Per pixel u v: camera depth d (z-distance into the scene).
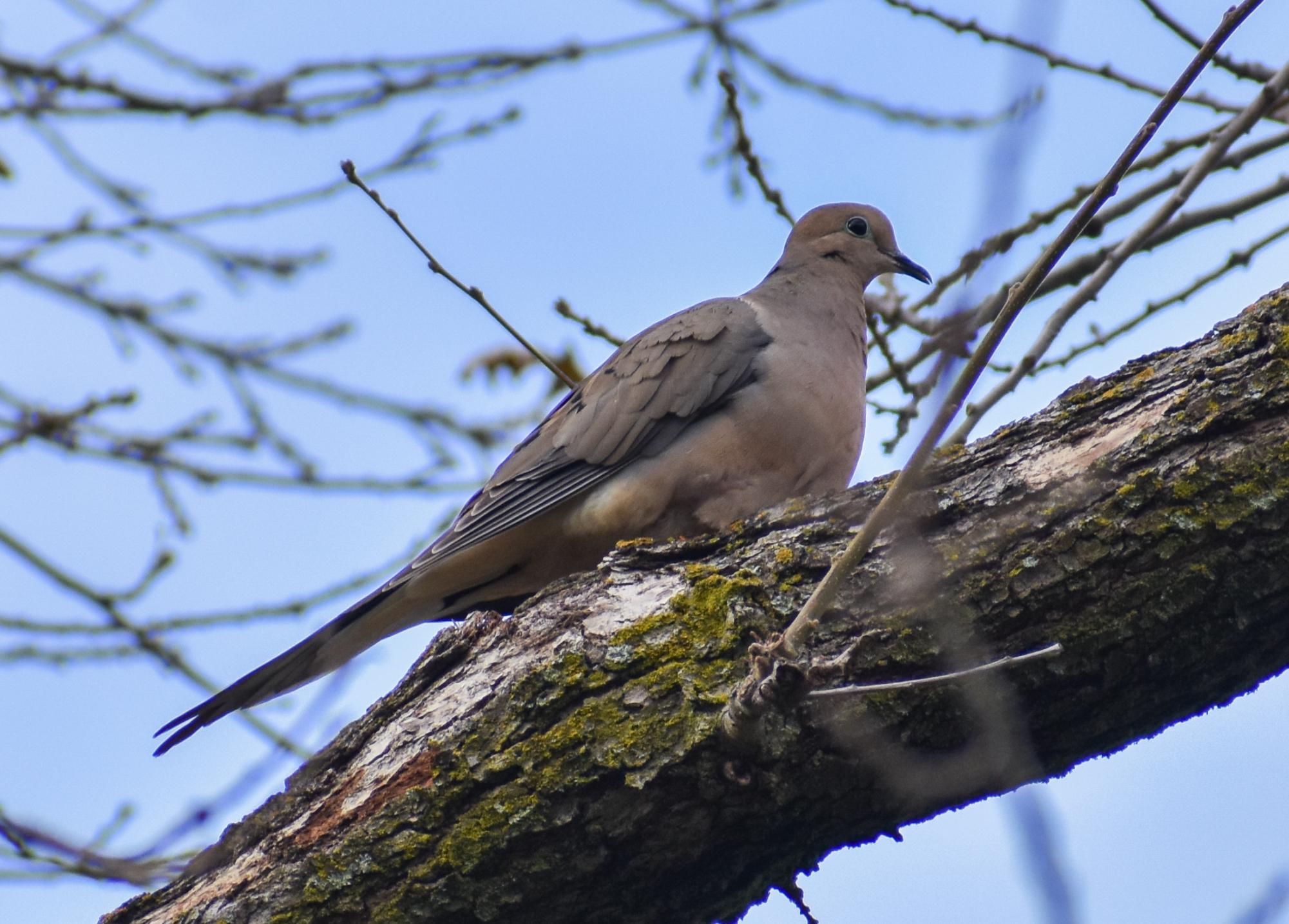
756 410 10.16
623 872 7.05
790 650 6.12
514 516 10.00
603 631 7.15
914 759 6.88
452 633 7.53
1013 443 7.13
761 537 7.39
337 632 9.45
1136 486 6.63
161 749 8.66
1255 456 6.49
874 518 5.84
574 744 6.89
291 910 7.08
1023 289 5.74
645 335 10.69
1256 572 6.45
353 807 7.20
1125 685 6.77
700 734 6.72
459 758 7.06
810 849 7.29
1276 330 6.73
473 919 7.07
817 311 11.11
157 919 7.29
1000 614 6.70
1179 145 11.02
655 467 10.06
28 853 8.17
